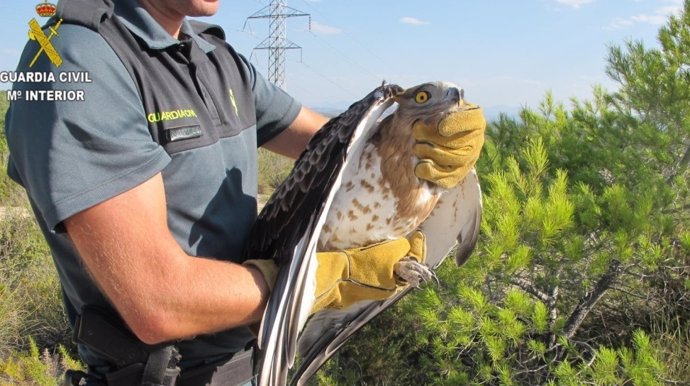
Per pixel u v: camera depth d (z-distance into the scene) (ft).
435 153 5.76
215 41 7.10
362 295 6.04
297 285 5.03
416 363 15.61
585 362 12.14
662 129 16.22
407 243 6.32
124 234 4.71
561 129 16.83
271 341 4.83
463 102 5.86
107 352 5.70
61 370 16.98
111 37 5.26
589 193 13.52
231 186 6.24
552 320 13.38
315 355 7.04
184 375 6.27
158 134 5.48
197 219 5.81
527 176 14.17
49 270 22.25
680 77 16.26
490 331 11.76
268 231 5.89
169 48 5.80
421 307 12.69
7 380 16.17
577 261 12.76
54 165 4.65
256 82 7.41
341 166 5.18
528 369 12.45
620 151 15.28
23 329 19.11
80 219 4.69
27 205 26.14
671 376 12.03
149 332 4.86
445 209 7.07
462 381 12.31
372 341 15.29
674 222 13.61
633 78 16.90
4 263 21.81
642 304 15.28
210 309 4.97
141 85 5.38
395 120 5.94
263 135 7.86
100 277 4.80
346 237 6.23
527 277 13.74
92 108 4.81
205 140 5.82
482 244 12.50
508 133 17.71
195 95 5.91
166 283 4.78
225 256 6.15
